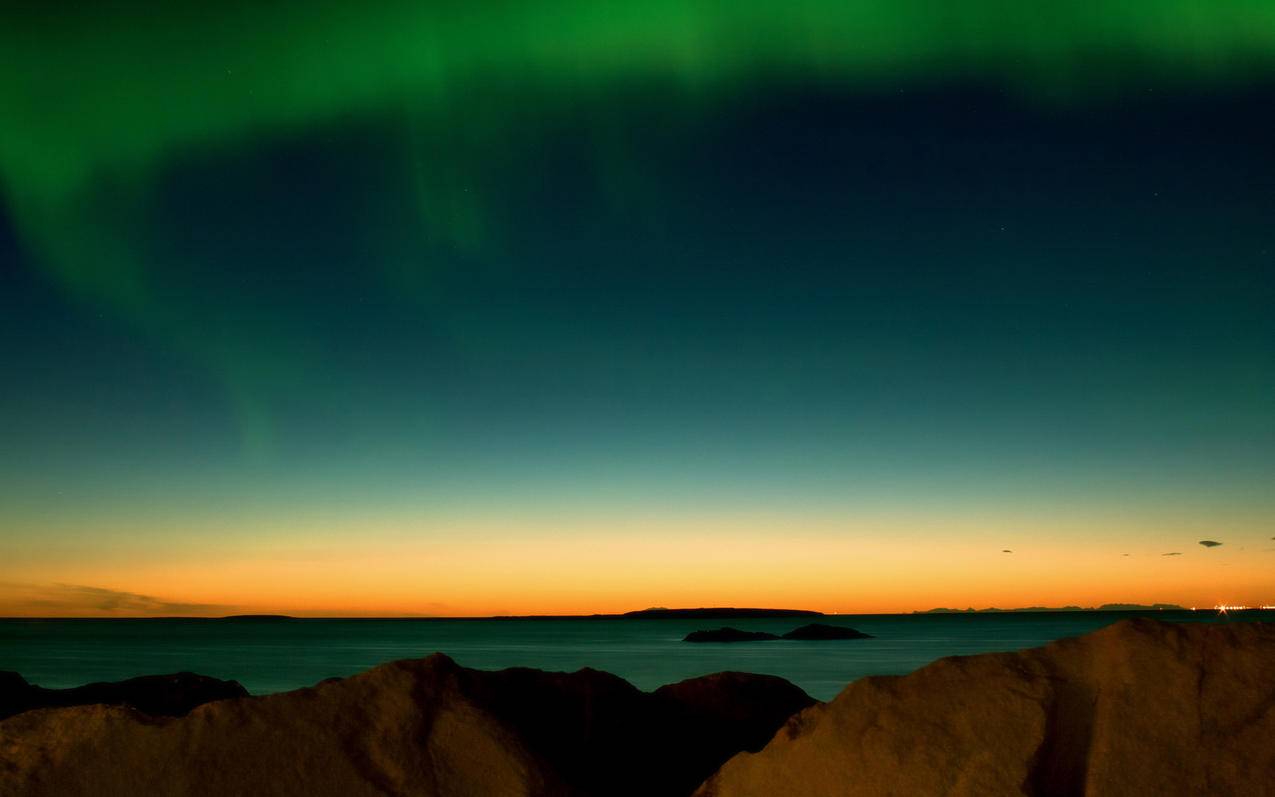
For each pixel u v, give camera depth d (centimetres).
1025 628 17712
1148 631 512
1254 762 416
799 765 523
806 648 8812
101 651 8456
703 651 8406
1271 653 466
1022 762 457
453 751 595
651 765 853
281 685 4409
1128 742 449
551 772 595
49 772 567
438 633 17988
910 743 491
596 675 921
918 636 12688
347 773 566
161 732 588
